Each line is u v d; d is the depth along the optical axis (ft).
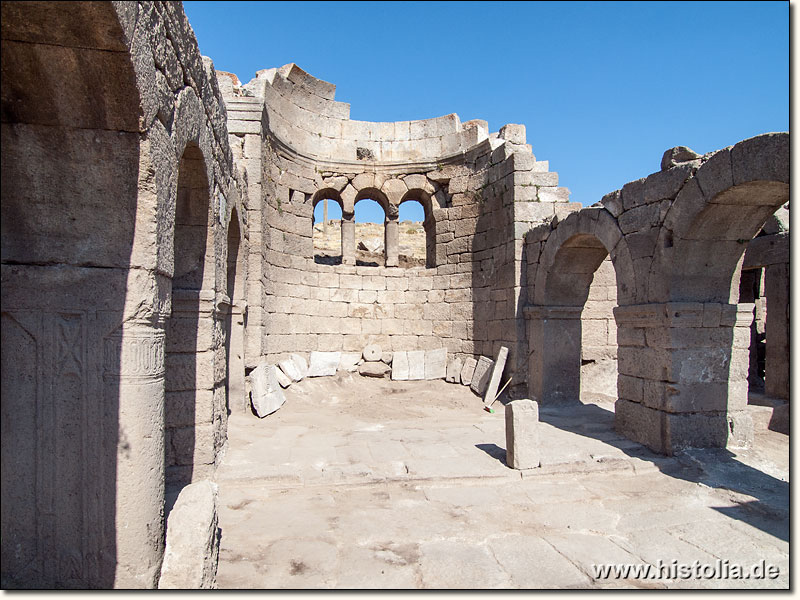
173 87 13.17
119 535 11.20
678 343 23.04
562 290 35.58
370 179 48.11
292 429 29.04
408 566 13.87
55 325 11.00
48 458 10.96
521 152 38.50
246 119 34.86
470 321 44.45
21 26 8.91
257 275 34.60
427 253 50.55
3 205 10.68
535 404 21.59
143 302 11.44
